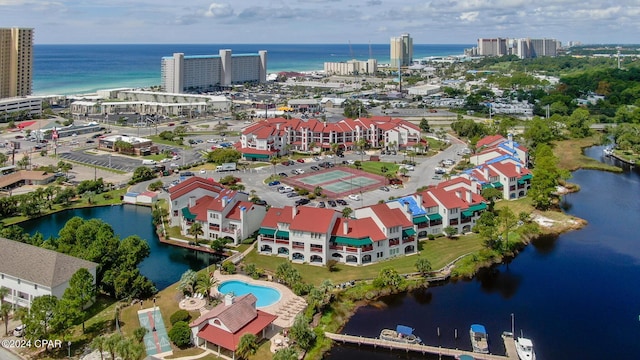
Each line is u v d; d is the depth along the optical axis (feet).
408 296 430.61
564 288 450.30
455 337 367.86
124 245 436.76
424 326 383.24
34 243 462.60
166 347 336.90
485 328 380.99
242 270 462.19
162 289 433.48
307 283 432.25
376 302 418.72
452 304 418.51
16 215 626.23
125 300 400.88
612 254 523.29
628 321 395.34
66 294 355.15
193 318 371.56
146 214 642.63
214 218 533.96
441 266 476.54
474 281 463.01
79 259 398.42
